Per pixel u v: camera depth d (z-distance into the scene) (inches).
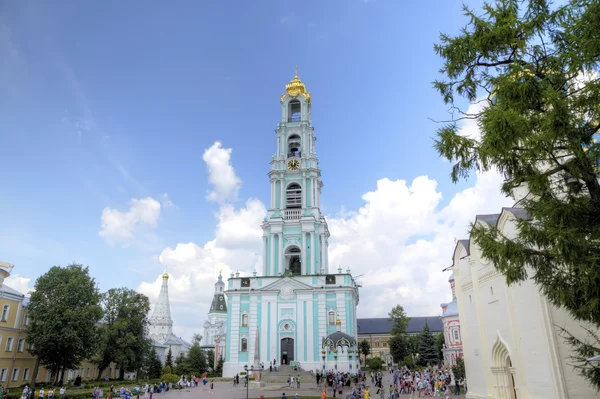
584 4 506.6
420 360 3582.7
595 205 507.2
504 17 577.0
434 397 1595.7
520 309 950.4
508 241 543.8
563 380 820.0
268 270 2819.9
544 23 542.9
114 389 2073.1
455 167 585.0
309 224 2854.3
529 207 555.5
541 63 556.1
